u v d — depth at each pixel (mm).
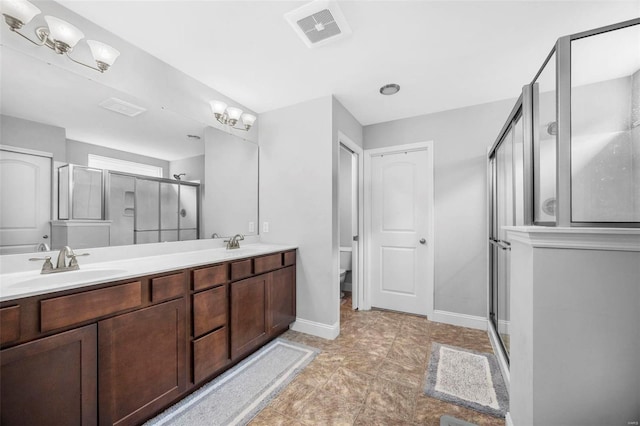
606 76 1018
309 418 1458
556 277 992
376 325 2713
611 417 937
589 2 1408
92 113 1601
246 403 1571
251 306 2049
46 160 1433
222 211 2434
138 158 1841
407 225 3066
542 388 1012
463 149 2725
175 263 1608
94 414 1151
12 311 951
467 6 1446
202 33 1655
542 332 1012
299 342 2342
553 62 1131
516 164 1689
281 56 1894
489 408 1524
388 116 2975
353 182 3320
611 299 933
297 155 2594
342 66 2018
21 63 1334
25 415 975
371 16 1517
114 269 1425
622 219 984
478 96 2510
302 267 2557
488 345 2277
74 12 1468
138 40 1722
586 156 1018
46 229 1433
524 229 1023
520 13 1492
